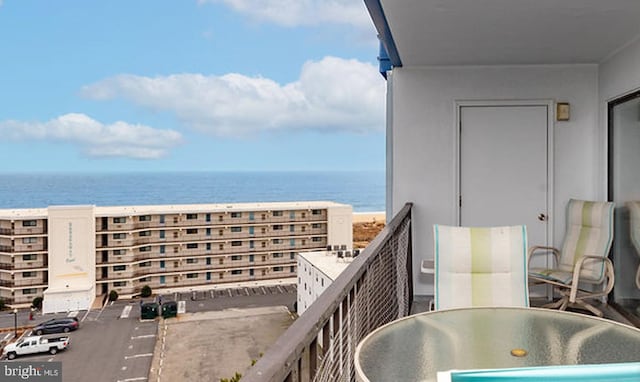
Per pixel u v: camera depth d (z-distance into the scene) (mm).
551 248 5047
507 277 3205
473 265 3213
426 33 4160
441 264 3240
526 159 5332
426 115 5406
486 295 3168
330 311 1492
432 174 5406
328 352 1501
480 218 5367
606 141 5008
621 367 957
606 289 4504
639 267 4332
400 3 3445
